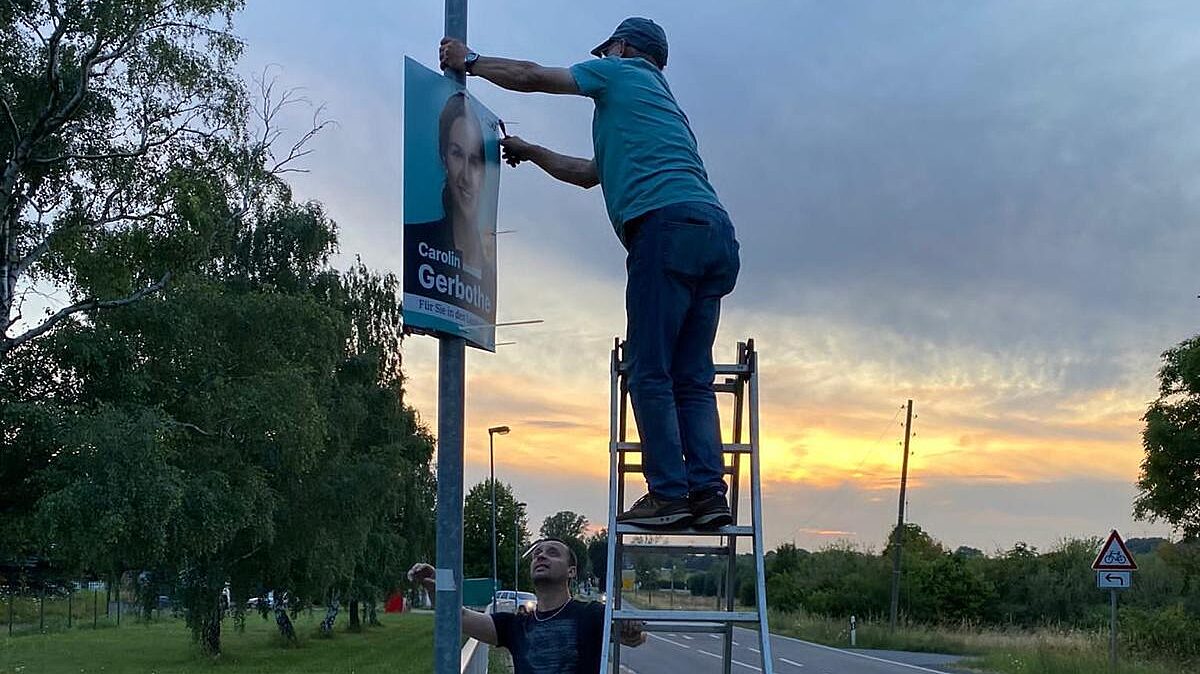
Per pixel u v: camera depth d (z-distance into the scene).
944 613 53.44
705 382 3.91
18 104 21.38
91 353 20.98
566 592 4.25
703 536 3.96
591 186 4.25
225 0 21.86
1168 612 27.22
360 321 38.34
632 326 3.76
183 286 22.80
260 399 23.88
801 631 42.97
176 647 41.22
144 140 22.22
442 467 3.44
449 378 3.49
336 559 31.52
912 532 68.81
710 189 3.87
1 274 21.20
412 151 3.34
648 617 3.63
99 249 21.64
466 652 8.35
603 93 3.84
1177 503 25.44
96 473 19.66
